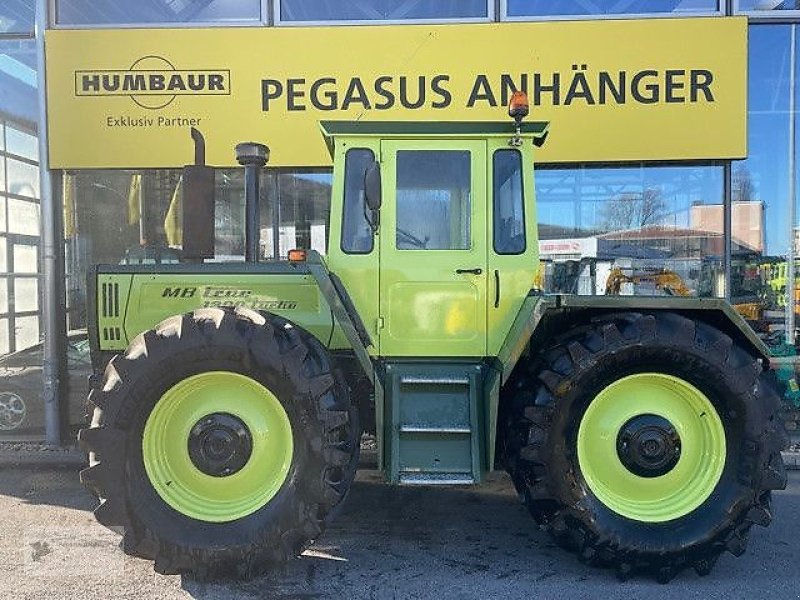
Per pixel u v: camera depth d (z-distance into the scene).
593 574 3.47
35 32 5.90
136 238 6.11
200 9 5.96
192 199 4.24
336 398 3.38
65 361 6.04
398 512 4.39
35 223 6.18
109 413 3.28
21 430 6.05
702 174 6.02
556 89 5.82
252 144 4.14
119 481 3.26
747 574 3.47
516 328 3.62
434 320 3.78
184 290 4.05
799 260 6.11
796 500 4.62
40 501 4.62
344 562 3.60
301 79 5.87
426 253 3.76
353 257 3.76
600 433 3.51
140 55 5.86
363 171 3.76
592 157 5.85
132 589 3.27
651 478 3.49
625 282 6.13
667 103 5.79
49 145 5.89
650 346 3.35
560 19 5.84
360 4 5.98
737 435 3.41
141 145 5.90
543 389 3.42
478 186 3.76
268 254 6.16
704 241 6.05
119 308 4.07
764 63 6.07
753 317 6.12
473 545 3.84
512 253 3.76
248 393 3.47
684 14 5.83
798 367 6.09
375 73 5.86
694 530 3.37
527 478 3.46
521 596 3.22
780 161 6.11
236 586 3.30
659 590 3.29
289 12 5.96
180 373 3.34
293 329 3.47
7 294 6.39
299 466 3.33
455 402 3.62
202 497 3.44
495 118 5.87
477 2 5.93
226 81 5.88
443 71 5.85
